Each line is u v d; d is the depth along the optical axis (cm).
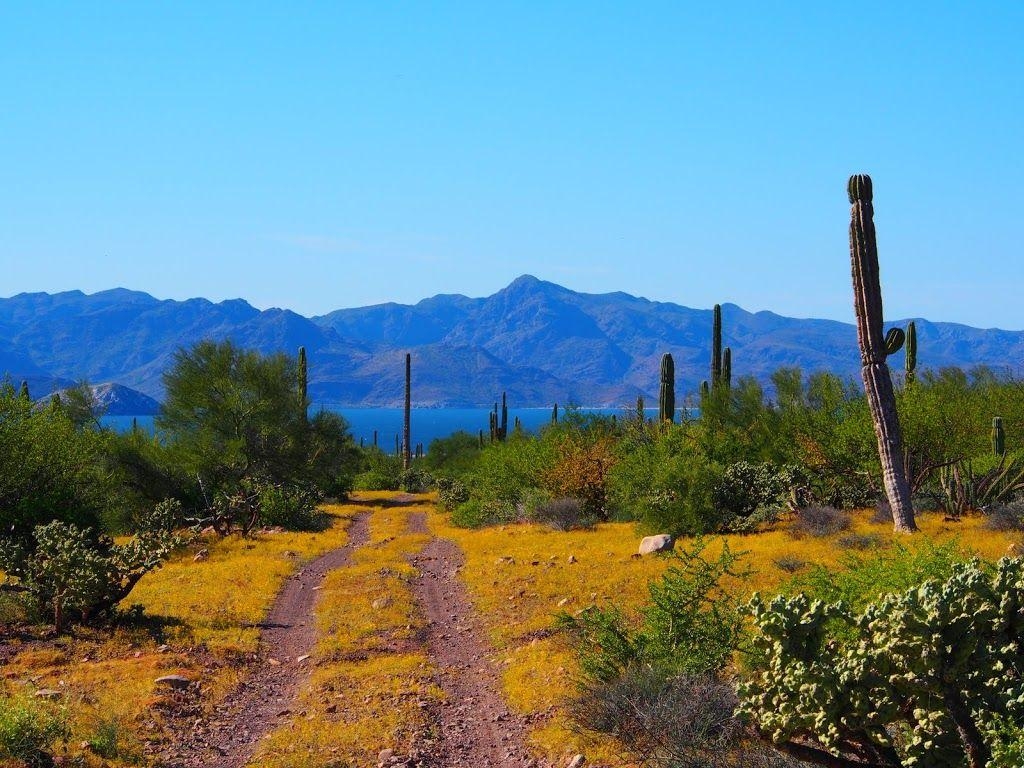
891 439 2209
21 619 1521
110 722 968
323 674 1332
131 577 1585
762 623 592
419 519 4212
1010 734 496
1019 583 529
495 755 973
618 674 1071
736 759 780
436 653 1495
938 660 526
